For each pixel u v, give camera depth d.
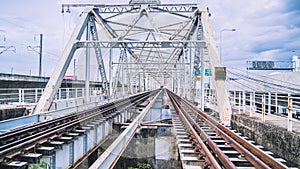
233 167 5.40
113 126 13.41
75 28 22.17
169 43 21.58
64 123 11.65
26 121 12.12
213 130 10.93
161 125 12.84
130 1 25.14
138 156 9.79
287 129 8.59
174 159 9.70
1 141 8.35
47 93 16.72
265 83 27.28
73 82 30.92
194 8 25.67
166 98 30.69
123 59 38.81
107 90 27.41
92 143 10.41
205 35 21.41
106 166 5.91
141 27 27.03
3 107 14.20
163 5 25.03
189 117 13.20
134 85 57.09
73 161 8.57
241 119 12.47
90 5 24.86
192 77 32.81
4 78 18.34
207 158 6.38
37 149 7.30
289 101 8.67
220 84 16.75
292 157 7.71
